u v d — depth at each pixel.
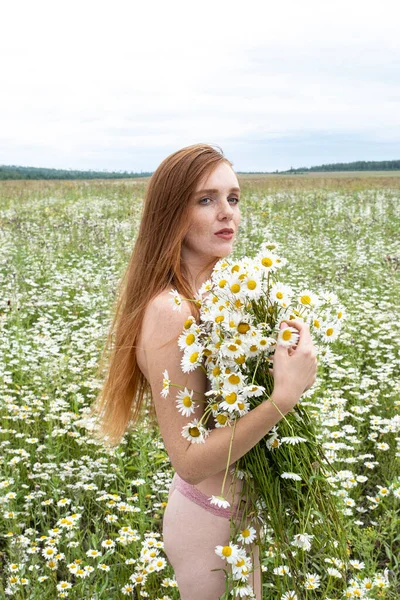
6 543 3.40
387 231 12.72
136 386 2.02
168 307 1.72
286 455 1.79
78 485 3.48
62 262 9.99
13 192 21.59
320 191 20.56
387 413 4.73
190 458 1.64
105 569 2.84
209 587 1.85
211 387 1.74
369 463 3.85
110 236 11.85
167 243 1.83
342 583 2.77
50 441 4.04
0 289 8.39
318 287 8.07
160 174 1.87
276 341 1.68
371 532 2.92
